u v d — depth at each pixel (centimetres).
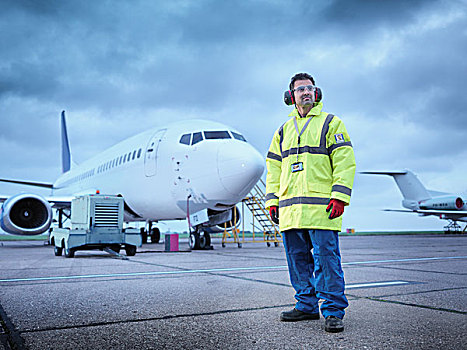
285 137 292
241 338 222
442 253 947
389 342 212
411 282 438
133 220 1549
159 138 1273
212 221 1227
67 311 292
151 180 1257
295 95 287
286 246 284
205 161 1085
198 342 214
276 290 385
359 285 416
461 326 245
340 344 210
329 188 270
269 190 304
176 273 533
